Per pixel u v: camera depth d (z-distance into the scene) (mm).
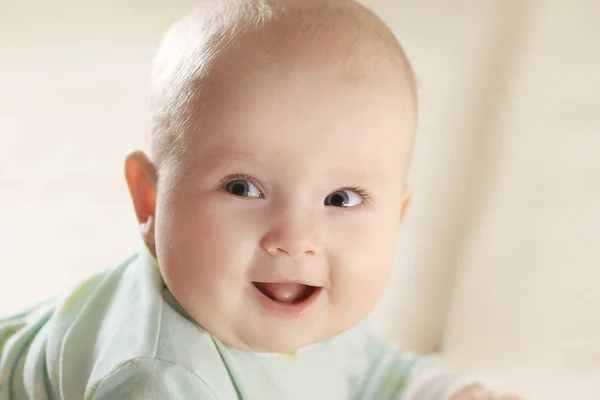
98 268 1332
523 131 1316
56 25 1567
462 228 1345
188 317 776
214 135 711
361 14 775
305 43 719
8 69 1551
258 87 701
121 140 1471
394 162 759
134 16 1542
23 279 1325
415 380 953
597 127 1283
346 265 736
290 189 706
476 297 1314
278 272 711
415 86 810
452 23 1373
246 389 790
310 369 865
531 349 1242
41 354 861
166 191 750
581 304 1237
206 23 774
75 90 1527
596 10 1295
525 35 1318
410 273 1366
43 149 1480
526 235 1295
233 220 711
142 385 708
